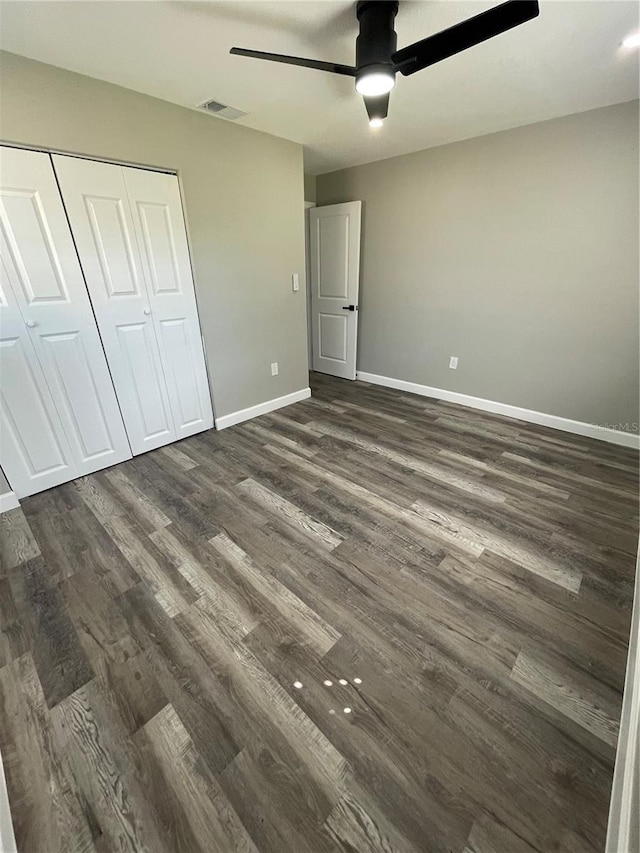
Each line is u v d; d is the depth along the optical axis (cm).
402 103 235
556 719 115
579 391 303
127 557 180
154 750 109
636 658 120
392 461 268
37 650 137
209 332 293
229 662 133
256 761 106
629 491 231
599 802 97
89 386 240
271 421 340
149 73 193
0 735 113
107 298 235
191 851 90
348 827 94
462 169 313
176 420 294
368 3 142
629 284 264
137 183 229
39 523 204
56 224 206
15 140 182
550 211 282
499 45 173
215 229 273
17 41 165
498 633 142
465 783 101
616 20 154
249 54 140
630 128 240
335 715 117
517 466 261
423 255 361
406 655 135
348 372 460
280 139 296
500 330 333
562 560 177
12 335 204
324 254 430
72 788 101
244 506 218
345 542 189
